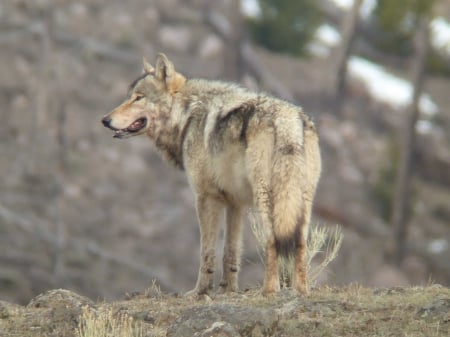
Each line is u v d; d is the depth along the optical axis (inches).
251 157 1216.8
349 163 4813.0
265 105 1242.6
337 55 5349.4
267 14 5880.9
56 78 4643.2
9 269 3366.1
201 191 1311.5
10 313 1203.2
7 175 3964.1
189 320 1064.8
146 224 3934.5
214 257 1317.7
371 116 5280.5
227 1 5910.4
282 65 5531.5
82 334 1084.5
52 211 3826.3
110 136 4468.5
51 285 3363.7
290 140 1196.5
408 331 1048.2
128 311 1172.5
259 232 1344.7
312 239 1419.8
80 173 4143.7
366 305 1148.5
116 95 4758.9
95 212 3919.8
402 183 4424.2
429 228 4539.9
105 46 5073.8
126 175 4229.8
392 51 5620.1
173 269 3710.6
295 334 1065.5
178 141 1365.7
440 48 5059.1
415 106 4630.9
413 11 4805.6
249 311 1067.9
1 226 3590.1
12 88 4498.0
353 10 5305.1
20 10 5036.9
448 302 1094.4
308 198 1208.8
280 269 1338.6
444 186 4945.9
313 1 5935.0
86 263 3548.2
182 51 5339.6
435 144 5049.2
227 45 5378.9
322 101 5280.5
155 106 1384.1
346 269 3882.9
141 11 5516.7
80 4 5339.6
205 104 1330.0
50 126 4365.2
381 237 4279.0
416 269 4183.1
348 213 4375.0
